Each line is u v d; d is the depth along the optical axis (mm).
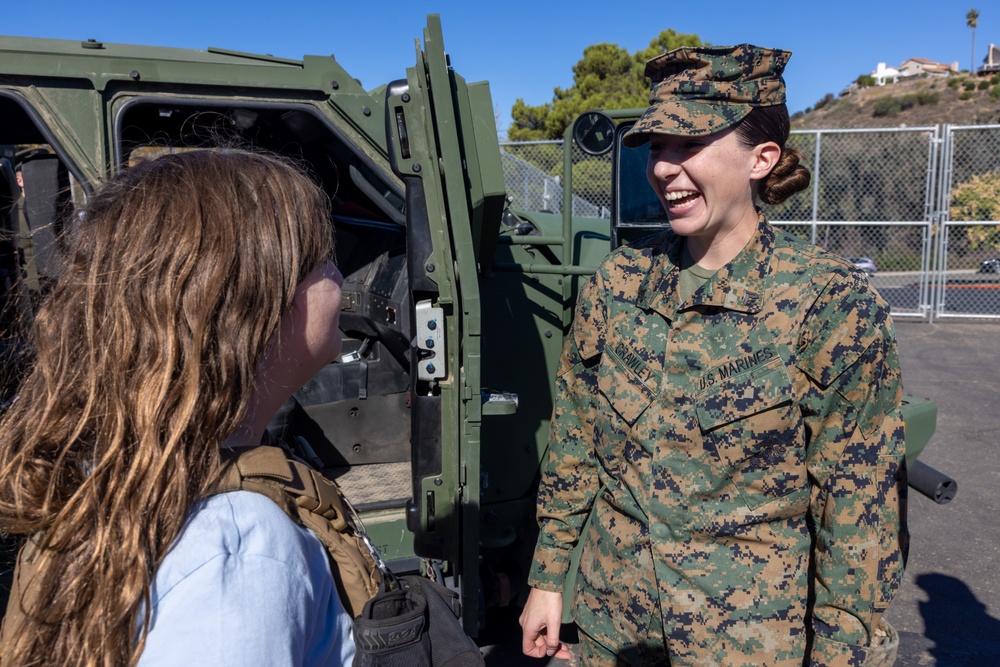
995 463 4785
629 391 1380
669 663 1400
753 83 1286
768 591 1294
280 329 748
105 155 1930
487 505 2643
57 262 790
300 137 2547
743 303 1292
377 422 2846
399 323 2568
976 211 9047
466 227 1920
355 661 733
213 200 702
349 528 823
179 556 608
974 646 2896
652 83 1415
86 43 1988
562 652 1591
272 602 618
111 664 576
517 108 23906
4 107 2236
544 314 2707
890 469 1256
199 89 1999
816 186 8109
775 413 1264
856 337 1219
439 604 815
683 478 1316
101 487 629
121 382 643
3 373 944
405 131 1928
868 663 2107
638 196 2705
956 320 8609
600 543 1462
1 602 1745
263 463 711
